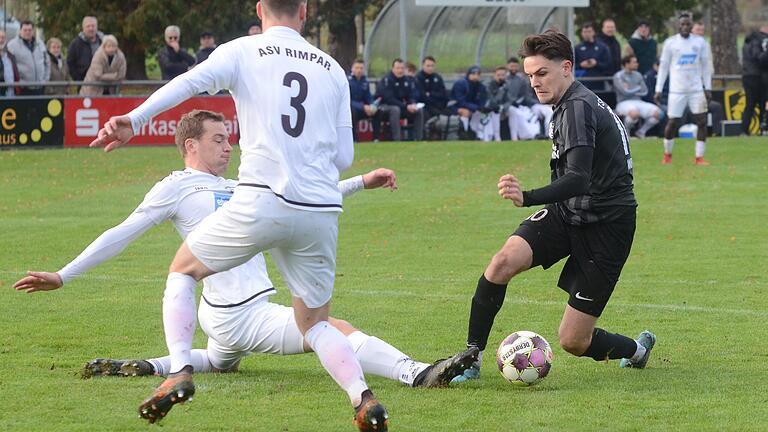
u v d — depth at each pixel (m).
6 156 53.78
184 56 58.88
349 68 91.19
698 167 50.00
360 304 23.91
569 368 18.28
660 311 23.03
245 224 13.07
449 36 69.25
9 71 55.75
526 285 26.11
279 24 13.65
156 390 13.13
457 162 51.78
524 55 16.84
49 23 87.31
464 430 14.48
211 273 13.62
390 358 16.70
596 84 63.84
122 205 40.81
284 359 19.03
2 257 30.36
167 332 13.31
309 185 13.18
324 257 13.56
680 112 50.81
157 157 53.66
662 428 14.55
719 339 20.41
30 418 15.02
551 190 15.76
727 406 15.67
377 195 43.28
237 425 14.72
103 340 20.38
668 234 33.81
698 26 49.81
